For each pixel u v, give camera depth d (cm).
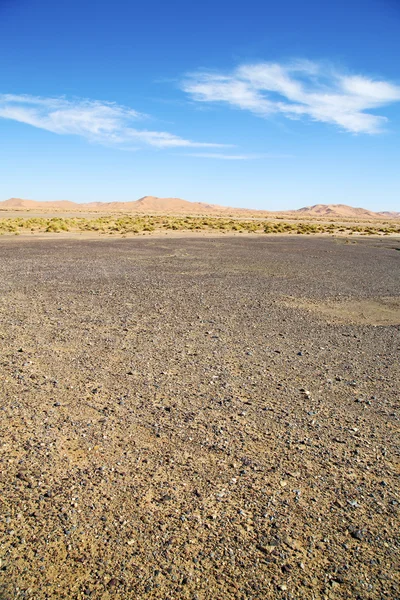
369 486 383
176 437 454
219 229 5453
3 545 307
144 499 357
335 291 1445
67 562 294
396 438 469
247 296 1316
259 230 5634
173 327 922
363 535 325
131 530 322
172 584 279
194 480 383
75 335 835
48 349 743
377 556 306
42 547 305
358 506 356
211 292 1370
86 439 446
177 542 312
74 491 364
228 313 1075
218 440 451
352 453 435
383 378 649
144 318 996
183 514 340
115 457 415
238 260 2339
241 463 411
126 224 5697
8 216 8000
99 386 584
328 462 418
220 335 869
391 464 418
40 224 5309
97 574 285
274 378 636
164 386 590
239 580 283
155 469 397
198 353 745
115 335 845
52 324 916
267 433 469
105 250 2727
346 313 1121
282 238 4378
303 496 366
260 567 294
